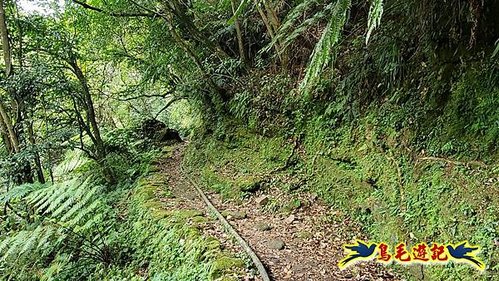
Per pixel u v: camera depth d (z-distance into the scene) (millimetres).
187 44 8117
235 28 7766
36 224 5422
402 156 4180
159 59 8898
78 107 7203
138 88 10500
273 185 5859
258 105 6891
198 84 8195
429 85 4070
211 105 8344
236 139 7176
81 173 7910
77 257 4992
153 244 4746
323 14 3875
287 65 6621
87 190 5297
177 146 9945
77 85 6906
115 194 7023
